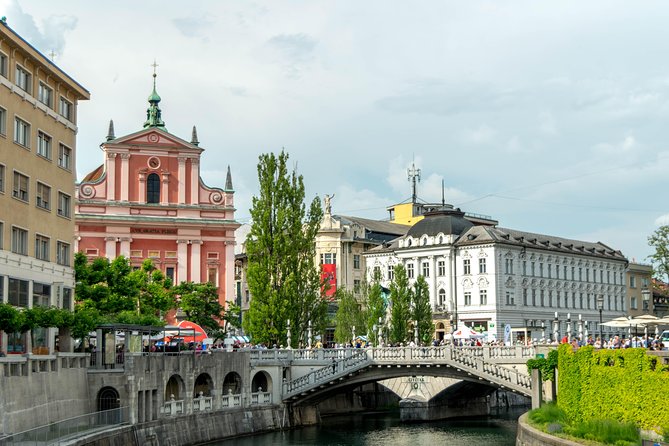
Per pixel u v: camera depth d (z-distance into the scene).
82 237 99.19
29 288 56.84
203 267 102.38
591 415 50.12
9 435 44.41
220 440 68.69
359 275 139.88
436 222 134.12
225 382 74.38
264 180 84.50
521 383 68.69
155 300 81.56
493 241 126.44
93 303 72.69
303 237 84.81
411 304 107.25
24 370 50.44
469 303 128.62
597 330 146.38
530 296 132.75
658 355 47.41
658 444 40.97
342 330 111.81
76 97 65.25
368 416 89.50
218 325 94.38
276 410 76.25
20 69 56.97
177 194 102.44
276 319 82.06
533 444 49.88
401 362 73.38
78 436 49.38
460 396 88.75
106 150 101.06
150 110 112.75
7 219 54.28
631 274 157.75
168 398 66.38
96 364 61.00
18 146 55.94
